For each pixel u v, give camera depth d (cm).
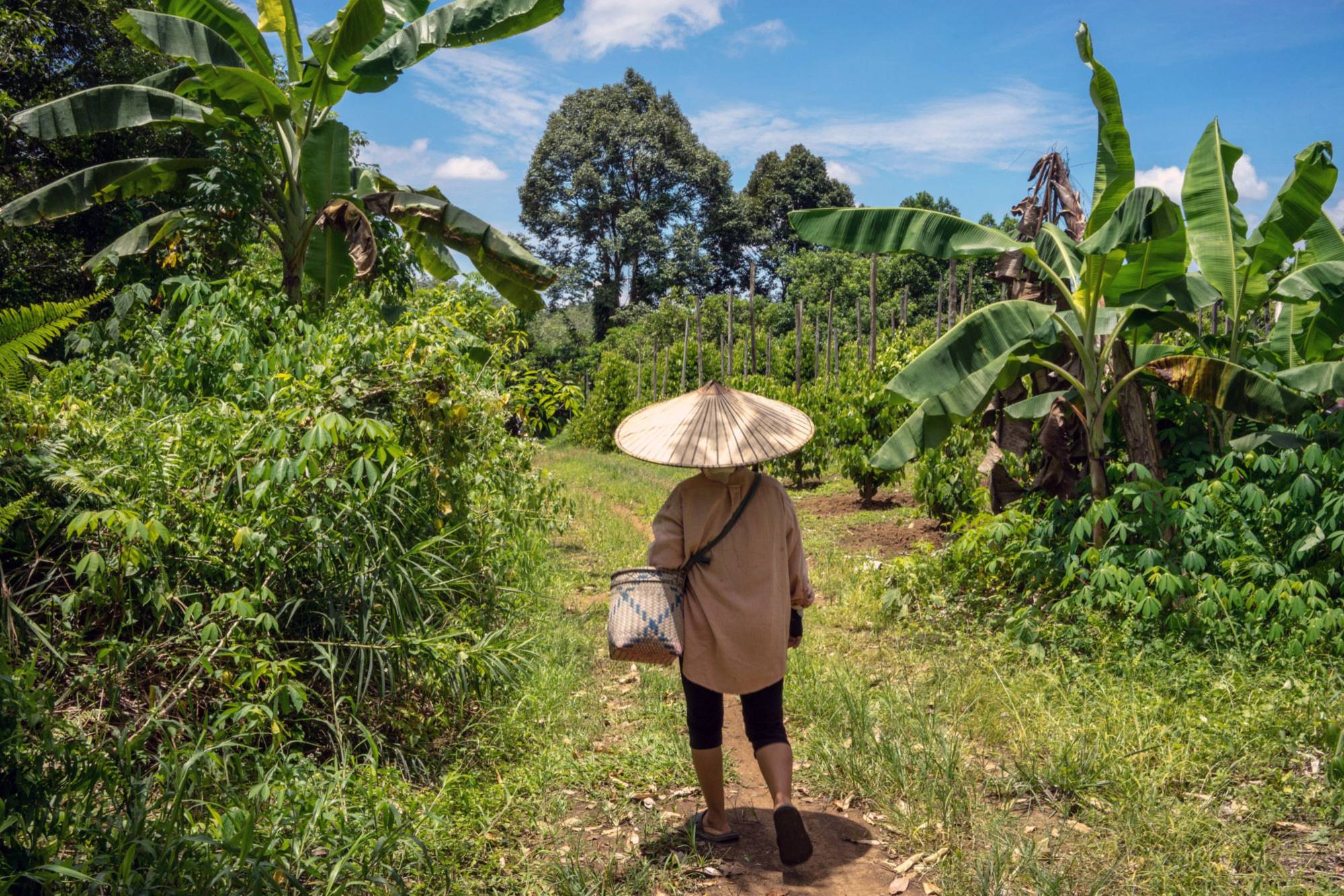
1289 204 616
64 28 1254
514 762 389
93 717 314
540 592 650
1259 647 475
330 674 352
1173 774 357
